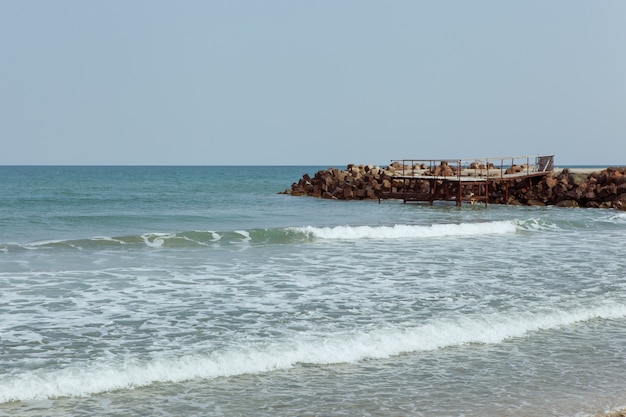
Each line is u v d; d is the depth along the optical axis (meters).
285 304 15.41
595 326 14.00
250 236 28.02
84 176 149.75
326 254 23.70
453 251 24.83
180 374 10.60
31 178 131.25
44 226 33.59
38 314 14.28
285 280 18.42
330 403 9.64
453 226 31.58
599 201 51.38
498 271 20.22
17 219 36.50
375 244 26.95
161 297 16.08
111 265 20.75
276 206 52.16
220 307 15.09
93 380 10.20
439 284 18.00
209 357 11.28
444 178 52.88
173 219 38.09
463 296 16.41
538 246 26.66
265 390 10.12
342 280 18.48
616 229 34.44
